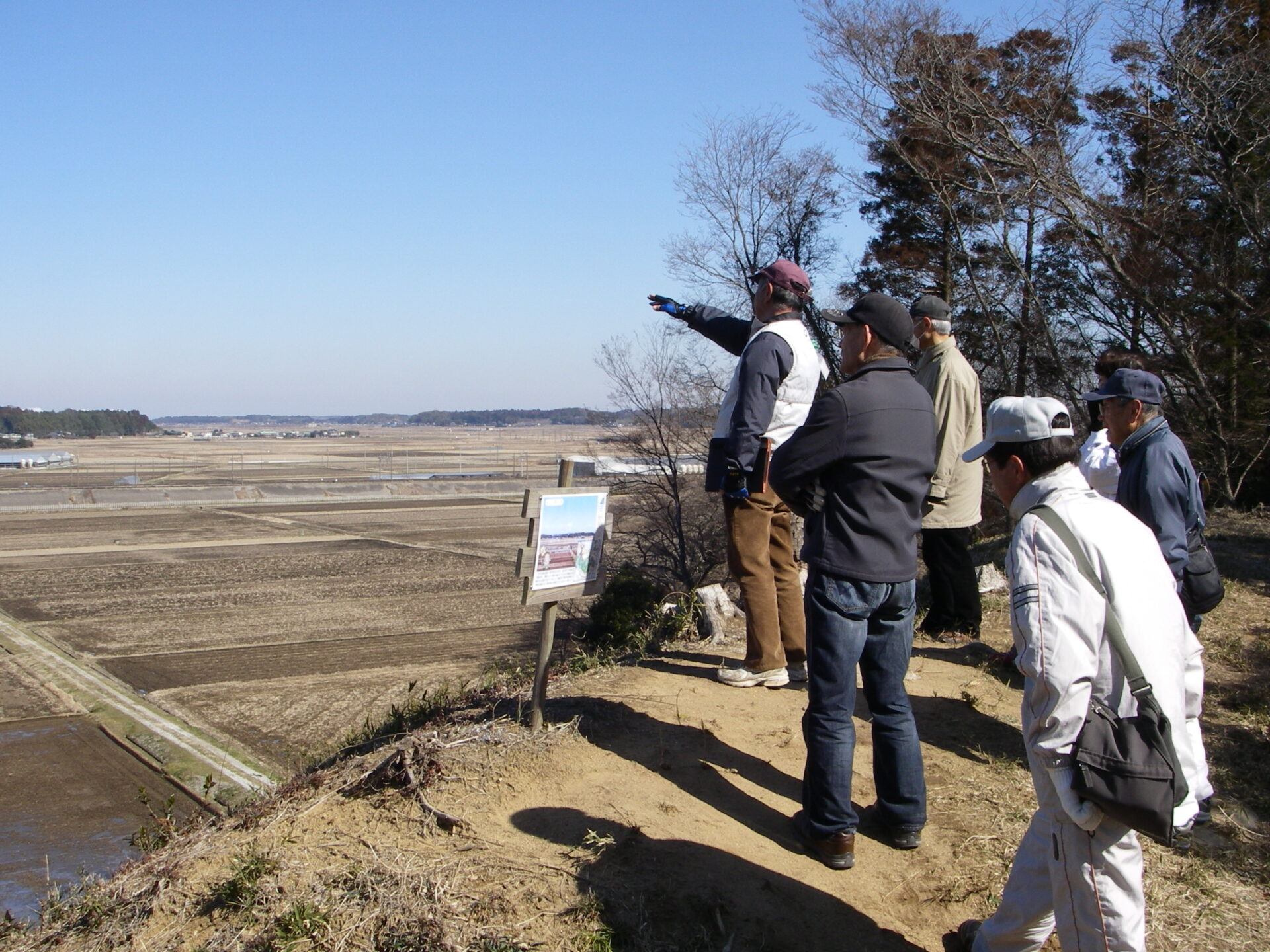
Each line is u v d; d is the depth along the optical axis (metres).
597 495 4.53
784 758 4.36
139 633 23.78
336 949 3.02
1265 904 3.43
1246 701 5.41
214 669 20.08
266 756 14.48
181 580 31.59
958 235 20.05
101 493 57.22
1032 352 22.14
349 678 19.19
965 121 18.45
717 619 6.73
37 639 23.05
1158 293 16.98
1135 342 19.34
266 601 28.11
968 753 4.53
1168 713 2.42
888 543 3.34
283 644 22.53
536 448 143.38
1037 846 2.69
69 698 17.64
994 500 20.23
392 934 3.05
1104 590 2.47
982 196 18.42
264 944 3.05
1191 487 4.15
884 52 18.08
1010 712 5.04
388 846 3.54
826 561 3.36
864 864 3.54
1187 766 2.47
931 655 5.98
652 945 3.03
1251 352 16.42
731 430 4.36
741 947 3.04
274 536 43.06
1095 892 2.48
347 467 92.69
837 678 3.41
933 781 4.24
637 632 7.21
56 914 3.58
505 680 6.27
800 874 3.44
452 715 5.15
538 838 3.58
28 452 116.38
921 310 5.79
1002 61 17.98
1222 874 3.61
